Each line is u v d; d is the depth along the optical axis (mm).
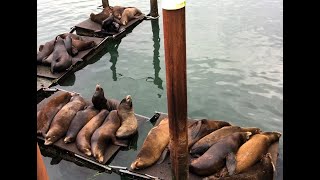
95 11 16750
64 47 11195
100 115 7496
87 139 6973
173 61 4426
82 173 6574
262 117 8266
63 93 8320
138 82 10438
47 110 7672
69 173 6590
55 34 14086
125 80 10547
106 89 10000
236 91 9375
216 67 10672
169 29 4207
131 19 15000
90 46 11977
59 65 10305
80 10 16938
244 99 9008
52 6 17609
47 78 10211
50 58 10766
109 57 12125
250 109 8586
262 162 5945
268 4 15992
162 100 9406
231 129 6867
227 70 10453
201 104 8898
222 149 6160
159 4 17594
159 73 10969
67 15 16250
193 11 15734
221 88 9555
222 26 13781
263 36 12594
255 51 11523
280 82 9602
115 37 13297
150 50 12641
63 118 7395
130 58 12039
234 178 5660
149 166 6316
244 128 7016
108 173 6516
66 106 7707
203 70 10539
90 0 18547
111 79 10594
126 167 6422
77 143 6914
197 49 11914
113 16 14273
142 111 8852
